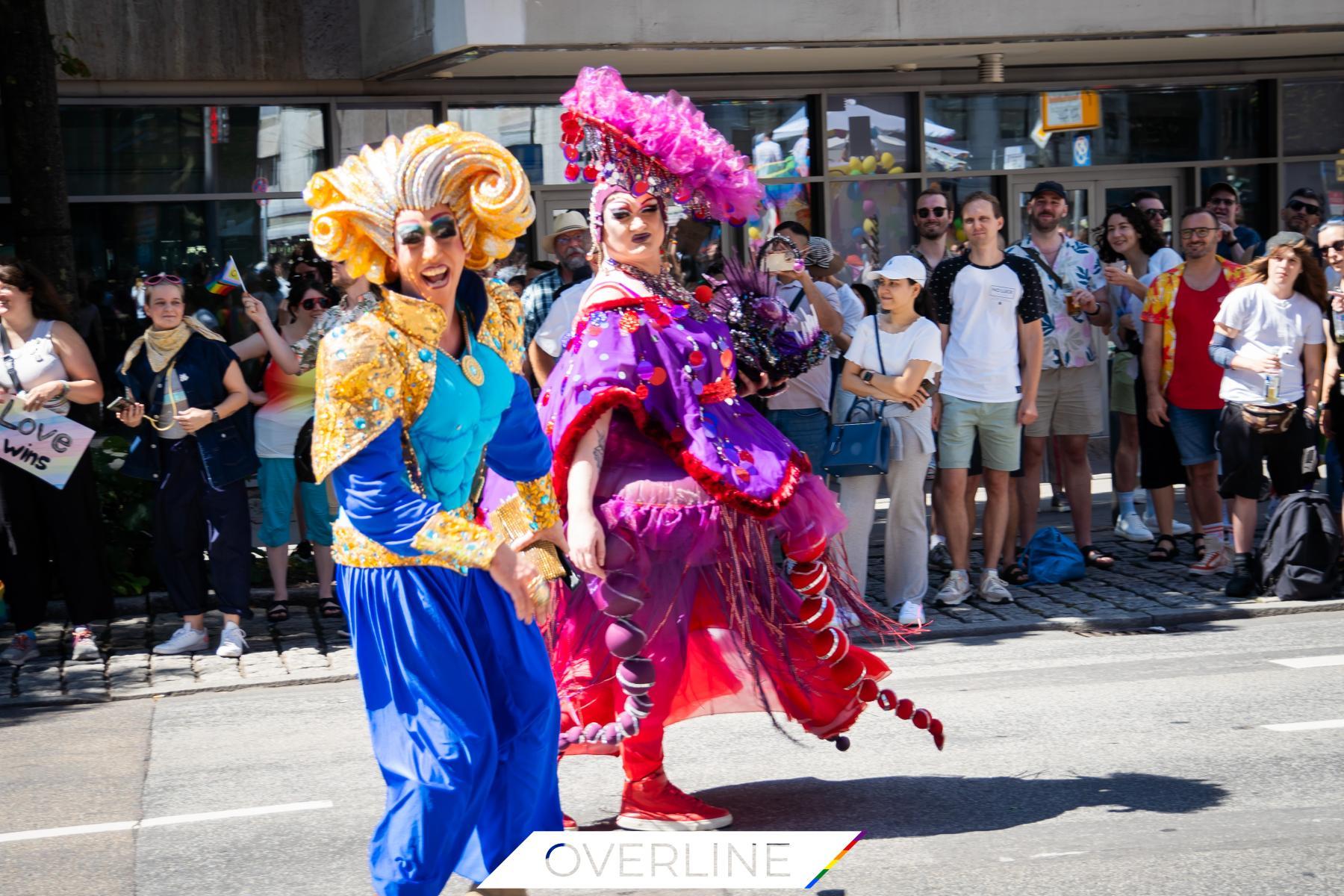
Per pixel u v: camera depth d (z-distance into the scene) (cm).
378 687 360
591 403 442
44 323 769
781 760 560
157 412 766
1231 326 835
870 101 1350
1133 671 685
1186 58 1368
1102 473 1284
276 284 1252
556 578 434
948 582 841
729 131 1324
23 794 550
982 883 425
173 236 1224
